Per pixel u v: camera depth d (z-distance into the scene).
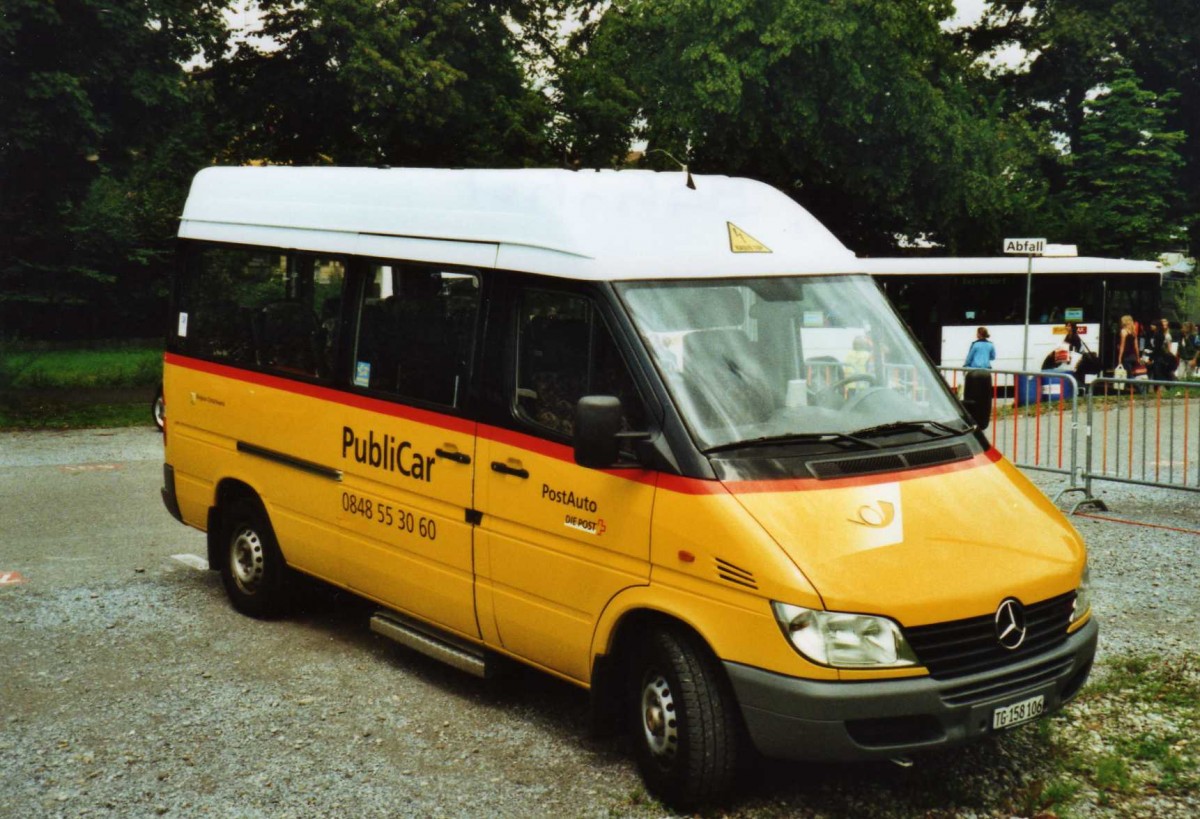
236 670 6.95
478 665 6.15
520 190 5.99
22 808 5.19
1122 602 8.21
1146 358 29.36
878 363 5.77
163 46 23.31
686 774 4.98
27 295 36.50
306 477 7.27
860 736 4.63
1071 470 11.59
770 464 5.04
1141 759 5.62
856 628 4.58
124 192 40.69
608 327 5.38
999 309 28.52
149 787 5.39
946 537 4.93
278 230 7.69
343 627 7.79
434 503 6.29
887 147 31.25
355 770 5.56
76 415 20.81
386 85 25.83
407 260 6.59
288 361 7.46
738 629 4.75
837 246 6.20
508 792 5.32
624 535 5.22
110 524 10.98
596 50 32.69
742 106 29.11
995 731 4.80
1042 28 41.19
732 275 5.70
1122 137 37.41
